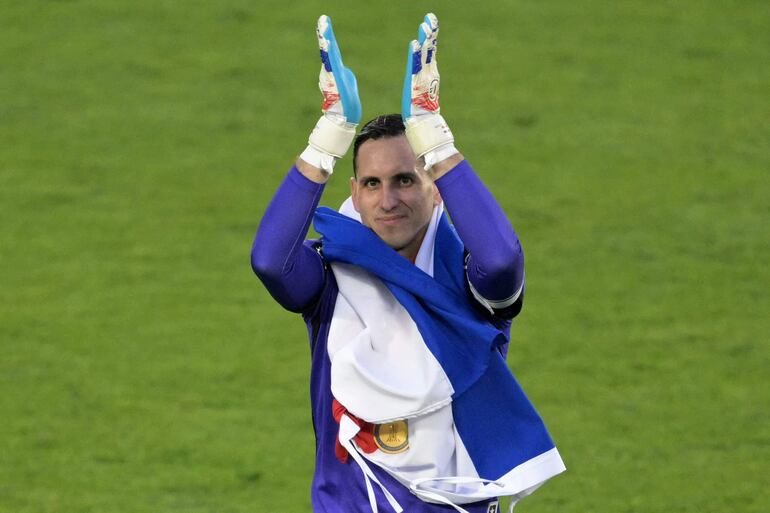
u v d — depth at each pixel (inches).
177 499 920.3
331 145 424.5
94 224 1418.6
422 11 1908.2
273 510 901.2
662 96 1718.8
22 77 1733.5
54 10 1892.2
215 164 1545.3
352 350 427.2
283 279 431.5
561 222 1422.2
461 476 436.5
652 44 1851.6
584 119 1657.2
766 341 1187.3
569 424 1037.8
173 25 1861.5
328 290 446.9
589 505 906.7
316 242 459.8
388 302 438.6
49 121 1637.6
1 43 1809.8
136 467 971.3
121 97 1694.1
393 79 1716.3
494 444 438.0
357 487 444.1
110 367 1136.8
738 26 1903.3
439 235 443.5
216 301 1266.0
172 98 1692.9
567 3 1955.0
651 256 1354.6
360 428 433.4
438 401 426.3
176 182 1505.9
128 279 1306.6
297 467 968.9
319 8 1907.0
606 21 1908.2
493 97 1702.8
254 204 1459.2
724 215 1439.5
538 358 1154.0
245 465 971.9
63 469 965.8
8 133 1610.5
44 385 1103.0
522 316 1233.4
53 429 1029.2
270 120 1642.5
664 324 1219.9
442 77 1748.3
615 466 968.9
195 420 1045.8
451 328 432.8
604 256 1354.6
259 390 1098.1
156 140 1596.9
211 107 1672.0
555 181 1512.1
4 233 1398.9
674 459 981.2
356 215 461.4
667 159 1567.4
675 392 1095.0
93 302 1259.2
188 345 1178.0
